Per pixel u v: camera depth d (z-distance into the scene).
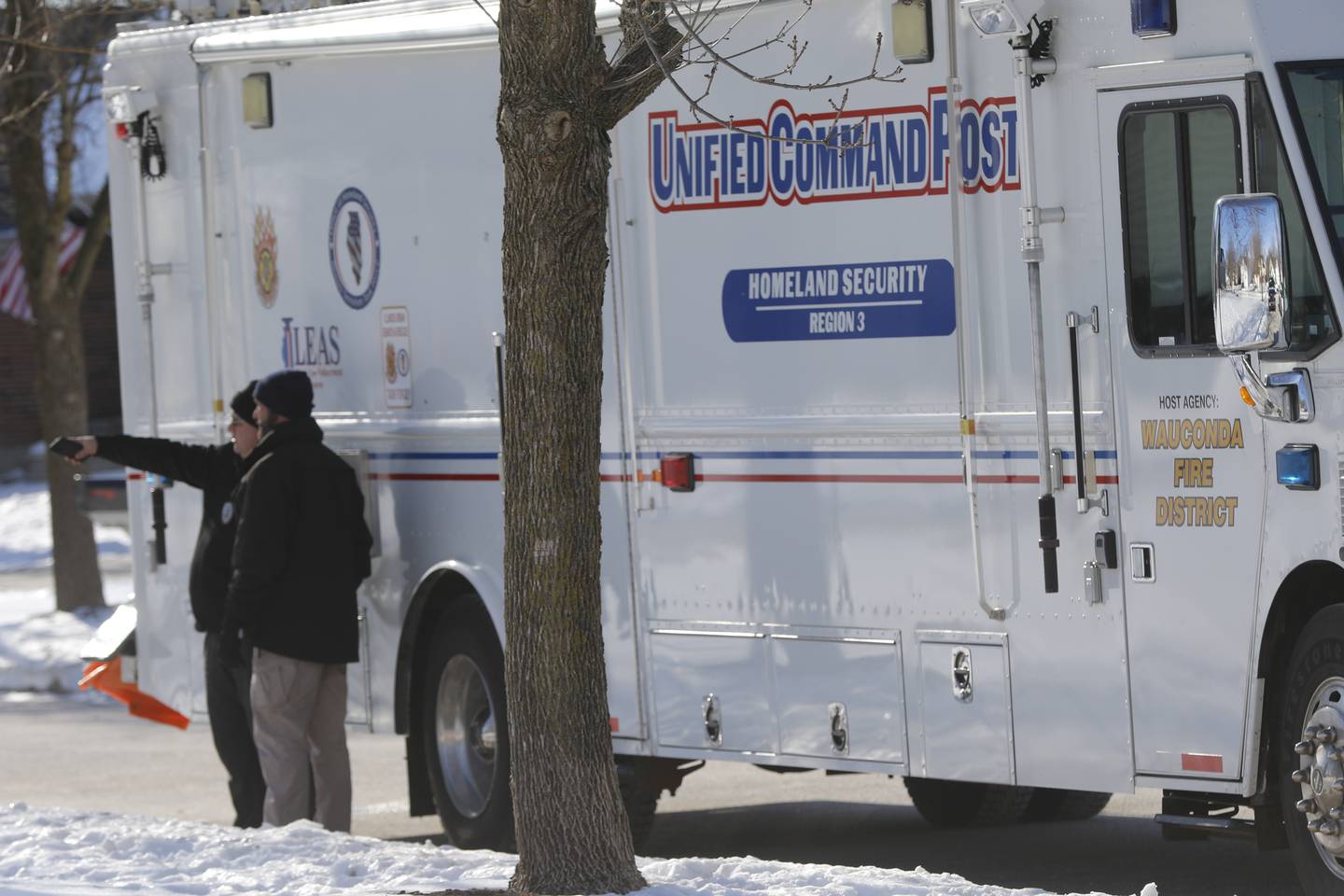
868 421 21.67
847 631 22.00
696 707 23.44
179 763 35.69
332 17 27.27
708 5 22.62
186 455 27.19
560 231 18.11
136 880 19.69
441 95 25.95
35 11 39.75
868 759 21.92
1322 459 18.33
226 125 28.73
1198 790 19.50
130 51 30.00
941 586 21.23
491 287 25.45
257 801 27.55
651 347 23.61
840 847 26.16
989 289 20.69
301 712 25.58
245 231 28.62
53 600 60.97
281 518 25.12
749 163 22.61
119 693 31.56
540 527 18.45
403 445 26.67
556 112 17.77
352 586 25.73
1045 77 20.08
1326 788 18.25
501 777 25.28
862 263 21.67
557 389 18.31
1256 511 18.92
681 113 23.14
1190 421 19.33
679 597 23.53
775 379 22.50
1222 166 19.11
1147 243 19.56
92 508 54.28
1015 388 20.55
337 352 27.52
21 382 110.12
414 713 26.81
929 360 21.17
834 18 21.78
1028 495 20.50
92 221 55.31
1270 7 18.86
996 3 19.78
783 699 22.62
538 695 18.61
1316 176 18.48
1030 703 20.61
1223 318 17.84
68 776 34.62
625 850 18.80
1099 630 20.05
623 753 24.23
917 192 21.22
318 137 27.48
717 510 23.09
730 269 22.81
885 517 21.64
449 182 25.91
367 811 31.23
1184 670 19.52
